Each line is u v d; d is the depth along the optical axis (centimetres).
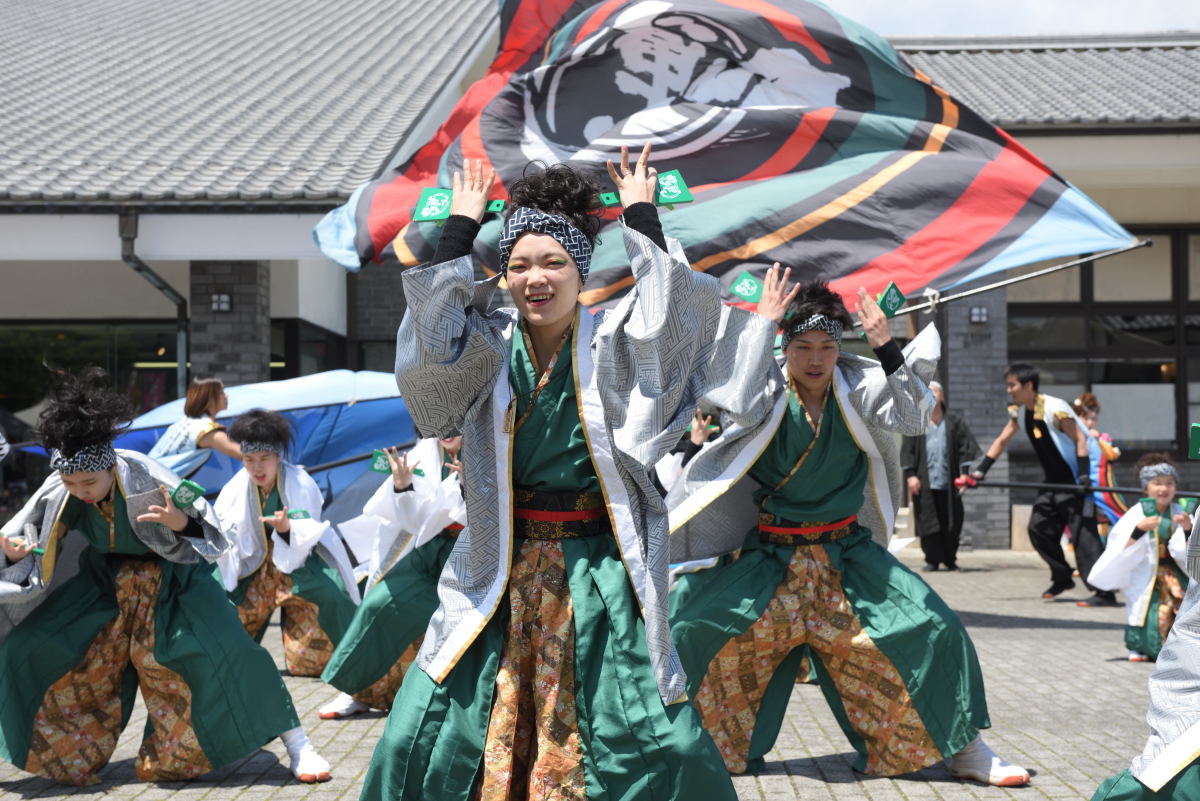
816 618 480
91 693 506
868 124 818
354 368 1623
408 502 604
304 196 1160
